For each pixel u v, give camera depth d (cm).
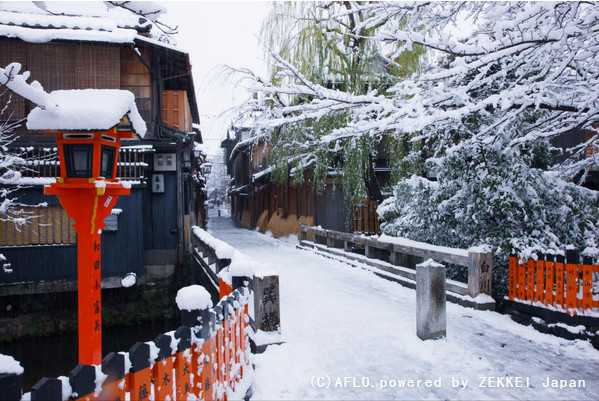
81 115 463
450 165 832
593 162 798
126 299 1239
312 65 1120
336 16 552
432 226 890
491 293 710
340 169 1395
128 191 538
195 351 282
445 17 482
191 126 1858
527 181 747
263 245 1811
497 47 440
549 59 464
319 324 632
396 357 501
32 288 1130
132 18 1392
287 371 464
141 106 1318
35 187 1134
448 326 608
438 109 501
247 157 3166
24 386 918
